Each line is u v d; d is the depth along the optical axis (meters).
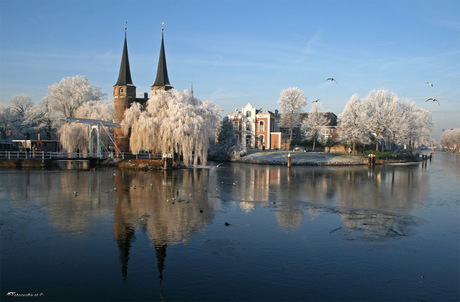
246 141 102.38
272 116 104.94
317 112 93.12
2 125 79.31
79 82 76.56
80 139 59.47
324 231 19.47
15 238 17.41
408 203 27.94
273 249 16.39
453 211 25.12
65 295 11.97
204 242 17.19
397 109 74.69
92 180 37.19
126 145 67.25
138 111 54.06
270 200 28.12
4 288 12.40
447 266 14.85
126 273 13.62
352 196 30.77
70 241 17.06
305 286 12.79
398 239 18.33
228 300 11.78
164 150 48.94
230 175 45.06
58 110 75.56
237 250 16.14
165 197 28.23
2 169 47.28
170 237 17.86
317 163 64.69
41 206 24.30
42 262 14.54
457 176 48.19
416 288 12.85
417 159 86.81
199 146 52.97
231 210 24.16
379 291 12.56
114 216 21.81
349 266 14.62
